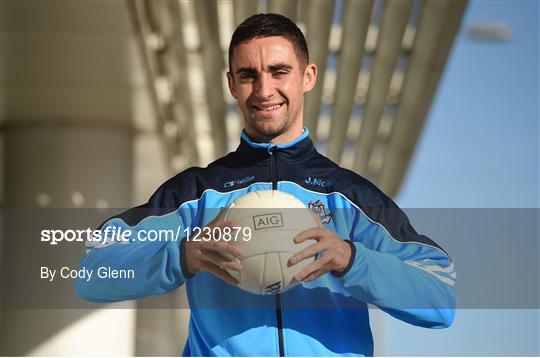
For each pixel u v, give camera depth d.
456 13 9.91
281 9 9.86
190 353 3.14
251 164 3.25
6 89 14.17
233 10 9.85
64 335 14.39
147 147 17.73
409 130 13.93
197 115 13.82
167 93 13.40
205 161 15.91
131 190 15.65
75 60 12.59
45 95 14.40
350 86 12.46
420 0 9.98
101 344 14.52
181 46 11.18
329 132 14.70
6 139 15.45
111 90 14.06
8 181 15.31
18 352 14.31
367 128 14.21
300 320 3.00
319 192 3.21
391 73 11.78
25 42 11.91
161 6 10.27
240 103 3.17
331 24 10.44
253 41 3.11
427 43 10.83
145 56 11.67
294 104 3.16
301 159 3.28
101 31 11.20
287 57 3.12
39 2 10.27
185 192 3.22
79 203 15.23
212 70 11.60
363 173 16.58
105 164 15.42
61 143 15.33
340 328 3.03
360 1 10.02
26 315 14.38
